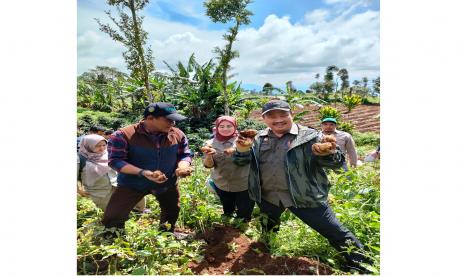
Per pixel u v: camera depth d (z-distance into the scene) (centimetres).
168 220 358
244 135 316
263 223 344
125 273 291
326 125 534
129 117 1181
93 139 388
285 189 319
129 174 326
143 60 869
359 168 473
